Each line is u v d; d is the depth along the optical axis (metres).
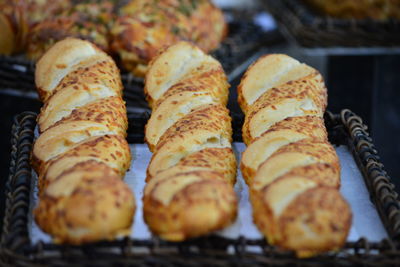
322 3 1.49
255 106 0.92
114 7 1.24
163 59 0.99
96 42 1.19
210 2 1.39
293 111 0.90
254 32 1.47
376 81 1.49
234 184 0.86
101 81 0.94
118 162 0.85
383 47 1.36
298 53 1.61
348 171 0.90
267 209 0.75
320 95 0.94
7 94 1.21
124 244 0.74
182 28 1.22
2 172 1.22
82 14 1.23
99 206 0.74
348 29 1.34
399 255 0.74
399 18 1.43
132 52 1.18
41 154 0.85
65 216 0.73
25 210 0.79
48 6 1.33
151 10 1.22
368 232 0.81
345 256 0.75
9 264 0.74
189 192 0.75
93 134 0.87
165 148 0.85
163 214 0.75
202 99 0.93
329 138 0.97
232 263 0.74
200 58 1.00
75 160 0.81
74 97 0.92
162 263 0.74
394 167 1.46
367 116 1.51
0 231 1.11
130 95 1.13
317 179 0.78
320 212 0.73
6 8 1.29
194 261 0.74
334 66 1.51
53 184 0.76
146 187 0.79
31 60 1.20
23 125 0.94
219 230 0.76
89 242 0.74
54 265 0.74
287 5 1.56
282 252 0.74
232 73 1.26
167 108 0.92
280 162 0.80
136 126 0.97
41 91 0.98
